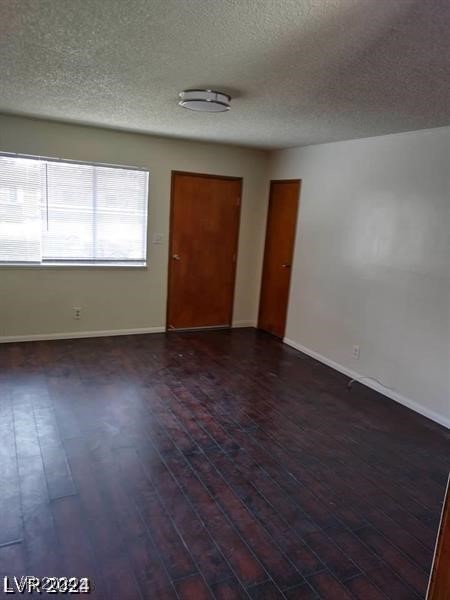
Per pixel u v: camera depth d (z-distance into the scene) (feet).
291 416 10.75
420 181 11.04
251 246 18.13
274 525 6.93
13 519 6.66
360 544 6.64
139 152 15.12
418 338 11.31
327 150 14.25
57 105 11.03
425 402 11.19
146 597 5.51
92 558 6.05
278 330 17.39
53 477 7.70
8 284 14.14
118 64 7.33
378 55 6.08
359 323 13.23
